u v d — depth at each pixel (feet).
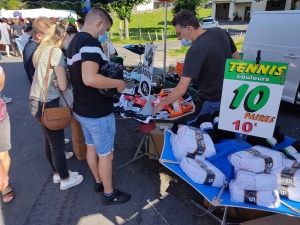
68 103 7.96
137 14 110.22
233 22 93.66
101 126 6.67
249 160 5.20
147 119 8.55
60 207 7.93
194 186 5.41
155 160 10.30
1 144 7.23
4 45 38.14
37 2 16.05
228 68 5.61
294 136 12.64
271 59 15.26
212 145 6.17
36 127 13.76
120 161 10.33
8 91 20.26
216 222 7.27
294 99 14.44
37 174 9.64
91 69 5.71
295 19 13.88
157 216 7.54
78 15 48.47
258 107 5.58
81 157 10.27
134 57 34.91
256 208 4.86
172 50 41.27
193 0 65.00
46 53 6.86
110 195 7.86
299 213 4.70
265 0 88.89
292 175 5.11
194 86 14.14
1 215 7.64
